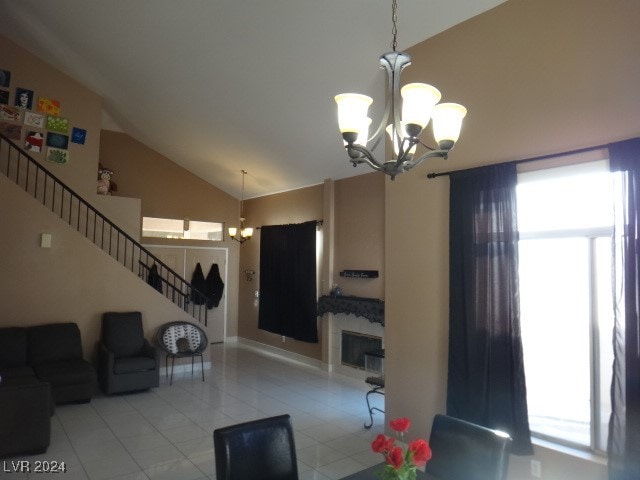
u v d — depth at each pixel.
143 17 4.46
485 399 2.96
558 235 2.80
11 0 4.80
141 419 4.45
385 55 1.90
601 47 2.59
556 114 2.78
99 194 6.53
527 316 3.00
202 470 3.38
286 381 6.02
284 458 2.11
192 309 8.38
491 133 3.12
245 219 8.98
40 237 5.30
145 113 6.65
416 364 3.55
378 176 5.95
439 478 2.07
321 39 3.99
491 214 3.02
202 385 5.74
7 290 5.07
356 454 3.73
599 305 2.66
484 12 3.20
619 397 2.41
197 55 4.80
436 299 3.44
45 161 5.90
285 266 7.53
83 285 5.58
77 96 6.18
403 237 3.71
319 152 5.98
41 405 3.60
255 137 6.21
